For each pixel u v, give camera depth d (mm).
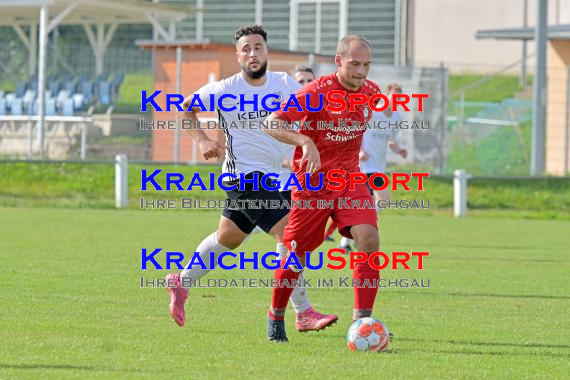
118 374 16531
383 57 98500
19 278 28250
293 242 19781
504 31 81375
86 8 77750
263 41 21734
